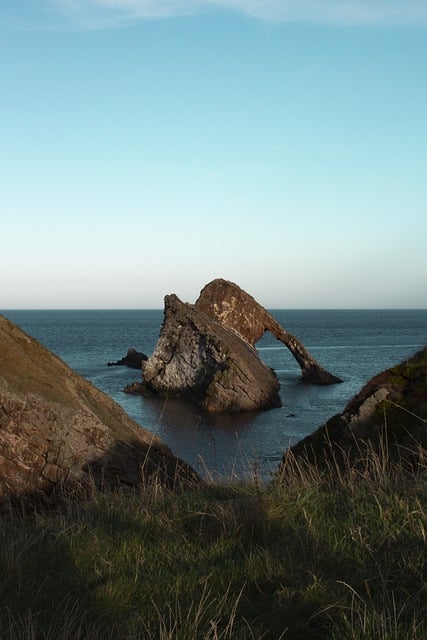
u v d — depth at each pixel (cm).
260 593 477
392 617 412
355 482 742
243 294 6319
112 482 1048
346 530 571
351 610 420
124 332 15675
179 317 5356
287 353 10094
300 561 520
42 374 1138
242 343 5588
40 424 1031
